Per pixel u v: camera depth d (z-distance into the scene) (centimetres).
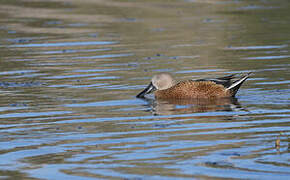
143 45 3512
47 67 2903
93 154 1510
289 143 1552
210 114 1947
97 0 5406
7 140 1675
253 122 1808
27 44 3591
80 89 2403
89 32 3997
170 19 4506
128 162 1433
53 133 1742
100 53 3278
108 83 2511
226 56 3092
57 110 2047
